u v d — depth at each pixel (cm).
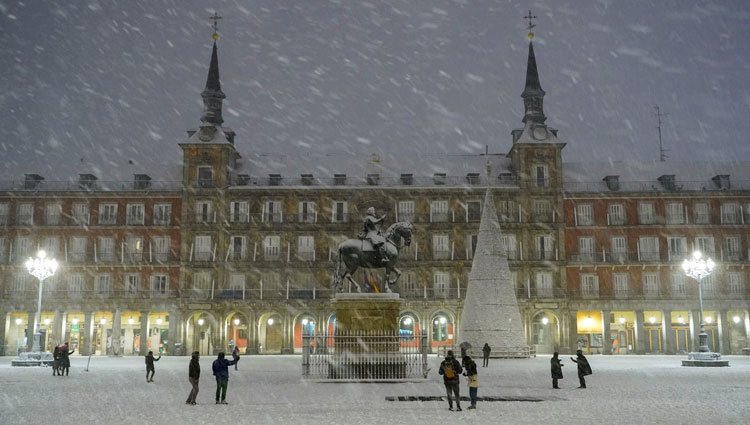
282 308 8025
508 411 2225
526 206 8306
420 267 8225
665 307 8069
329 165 8781
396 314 3294
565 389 3041
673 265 8188
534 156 8412
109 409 2306
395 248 3391
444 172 8656
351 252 3350
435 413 2169
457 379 2262
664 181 8475
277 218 8338
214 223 8231
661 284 8200
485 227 5703
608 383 3362
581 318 8156
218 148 8369
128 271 8212
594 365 5106
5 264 8144
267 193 8369
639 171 8725
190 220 8225
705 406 2336
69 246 8244
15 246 8212
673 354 7962
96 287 8175
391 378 3225
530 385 3259
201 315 8162
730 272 8175
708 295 8088
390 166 8738
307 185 8475
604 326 8031
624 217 8362
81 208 8331
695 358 4959
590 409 2273
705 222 8306
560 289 8112
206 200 8306
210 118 8500
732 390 2941
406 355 3762
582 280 8238
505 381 3497
